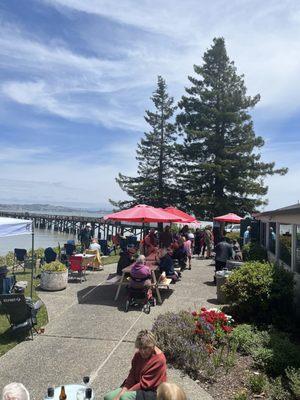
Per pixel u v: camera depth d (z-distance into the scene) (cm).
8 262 1897
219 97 3741
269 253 1527
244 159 3575
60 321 913
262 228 1811
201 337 749
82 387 505
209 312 844
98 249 1688
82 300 1110
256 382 596
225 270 1146
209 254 2147
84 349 742
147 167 4591
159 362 468
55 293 1199
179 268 1480
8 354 718
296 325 896
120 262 1232
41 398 561
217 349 743
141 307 1034
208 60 3916
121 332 837
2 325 884
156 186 4503
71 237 5447
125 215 1220
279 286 903
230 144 3741
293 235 1055
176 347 680
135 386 467
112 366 668
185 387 599
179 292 1222
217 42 3884
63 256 1794
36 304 878
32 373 640
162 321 785
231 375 644
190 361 659
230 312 954
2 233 1006
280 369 648
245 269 954
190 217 1888
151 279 1136
